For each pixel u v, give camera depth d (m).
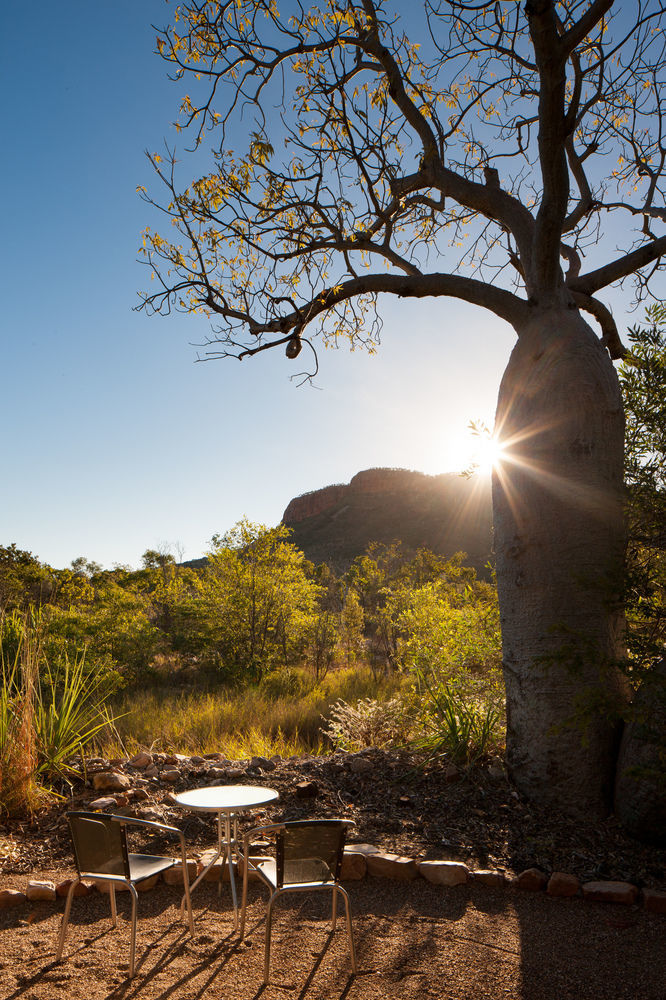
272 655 15.79
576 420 5.31
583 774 4.97
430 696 6.90
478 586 9.04
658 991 2.92
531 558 5.32
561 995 2.90
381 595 20.14
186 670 16.41
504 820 4.91
